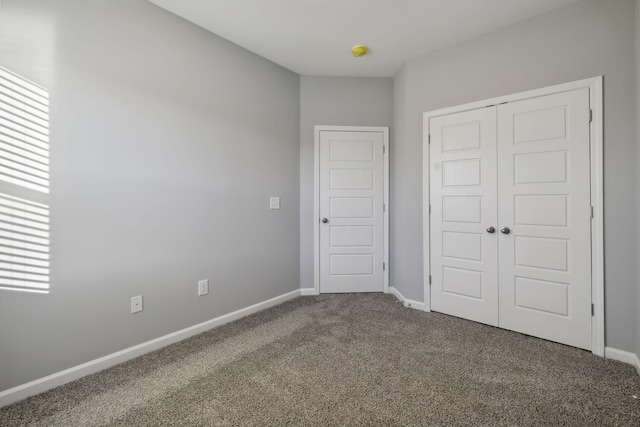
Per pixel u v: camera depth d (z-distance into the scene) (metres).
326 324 2.69
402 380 1.83
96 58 1.92
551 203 2.33
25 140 1.68
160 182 2.27
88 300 1.92
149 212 2.20
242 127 2.87
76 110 1.84
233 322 2.75
